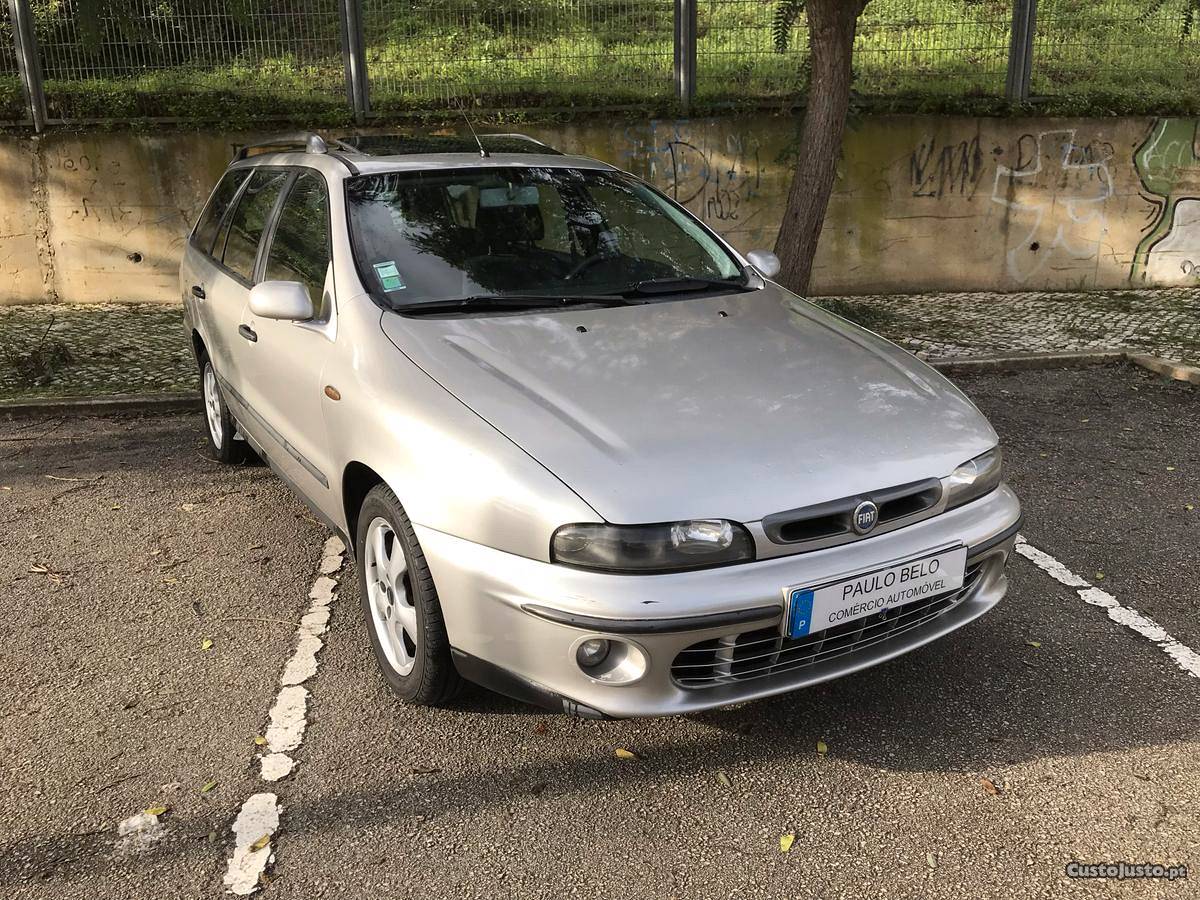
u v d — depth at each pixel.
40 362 7.09
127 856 2.49
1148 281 10.18
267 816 2.64
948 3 9.51
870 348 3.49
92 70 9.06
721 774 2.81
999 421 6.11
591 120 9.39
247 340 4.09
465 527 2.66
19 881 2.41
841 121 7.64
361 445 3.05
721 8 9.40
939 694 3.19
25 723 3.05
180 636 3.58
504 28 9.39
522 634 2.58
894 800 2.69
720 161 9.54
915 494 2.79
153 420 6.26
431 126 9.37
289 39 9.22
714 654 2.59
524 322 3.35
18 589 3.95
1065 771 2.79
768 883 2.40
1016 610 3.74
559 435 2.67
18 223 9.20
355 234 3.58
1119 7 9.68
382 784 2.77
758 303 3.76
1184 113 9.73
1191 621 3.64
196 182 9.23
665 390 2.93
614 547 2.46
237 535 4.45
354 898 2.36
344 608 3.79
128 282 9.43
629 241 3.97
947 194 9.73
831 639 2.69
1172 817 2.60
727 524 2.50
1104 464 5.32
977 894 2.36
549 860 2.48
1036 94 9.68
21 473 5.28
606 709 2.55
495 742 2.96
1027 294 9.93
